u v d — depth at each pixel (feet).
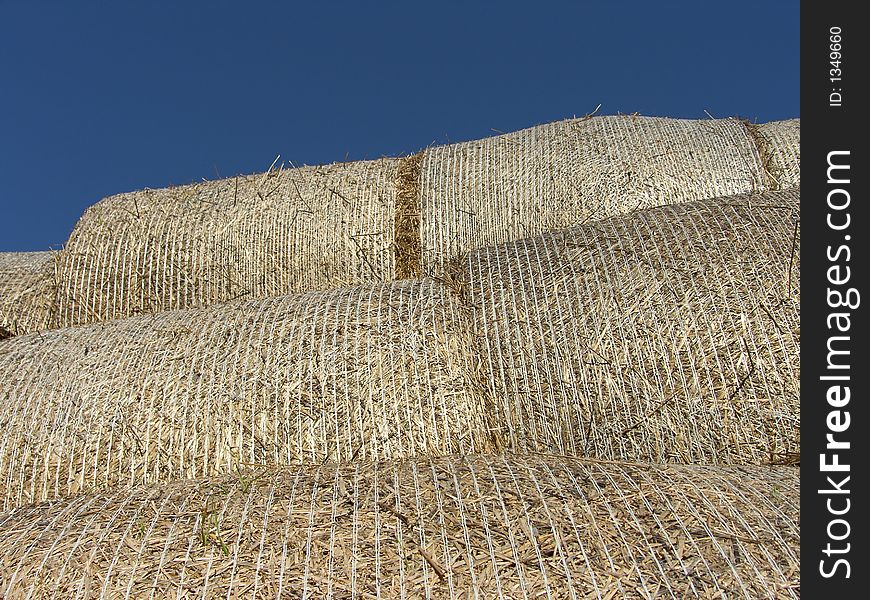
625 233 16.67
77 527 10.62
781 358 13.75
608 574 9.13
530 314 15.08
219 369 14.39
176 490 11.59
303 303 15.87
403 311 15.12
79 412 14.14
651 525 9.84
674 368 14.11
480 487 10.78
